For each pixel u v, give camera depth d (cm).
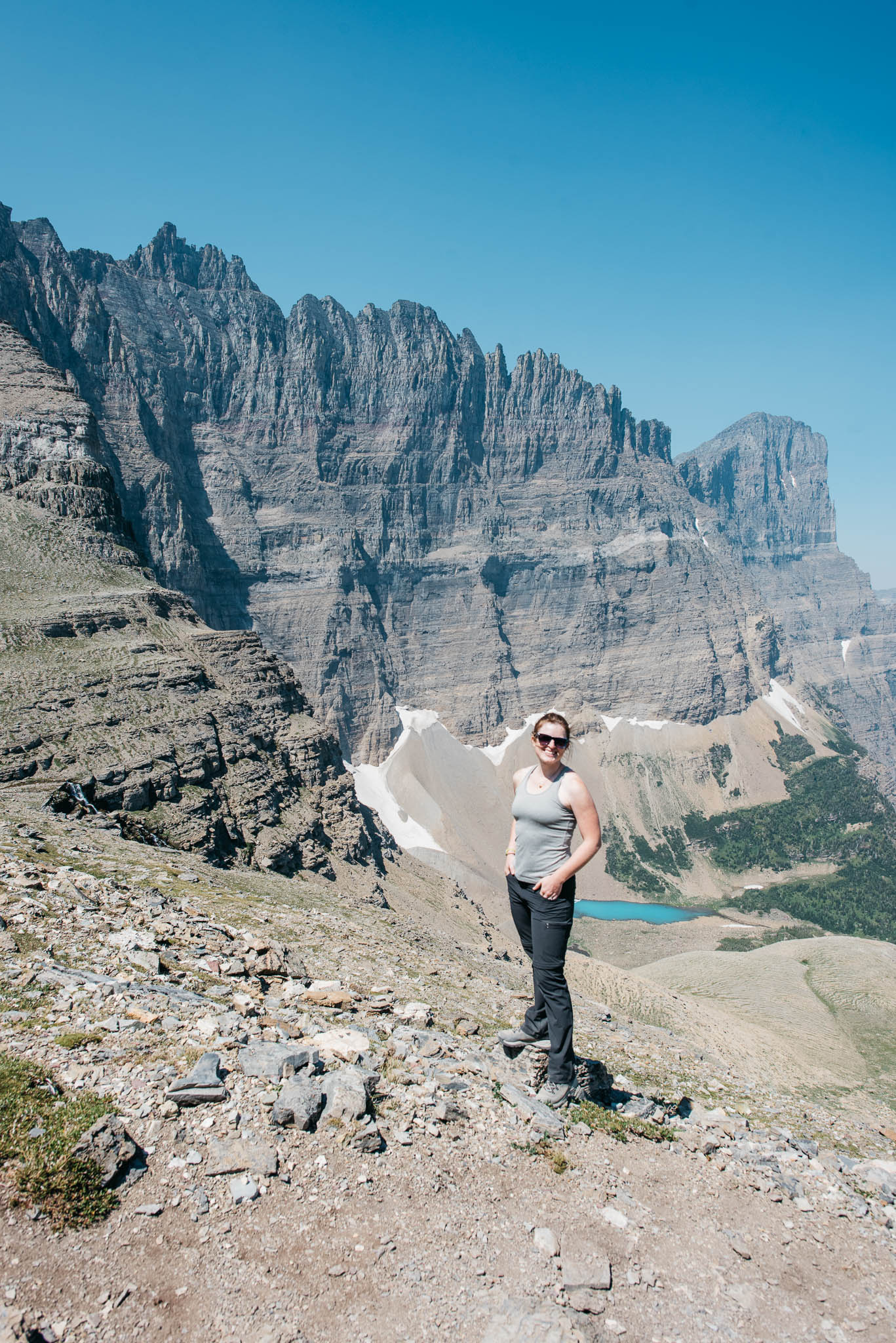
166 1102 1107
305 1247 906
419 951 3647
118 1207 918
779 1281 992
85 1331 762
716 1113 1584
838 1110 5350
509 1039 1592
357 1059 1359
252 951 2103
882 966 11588
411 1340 810
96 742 8181
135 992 1473
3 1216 866
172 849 5556
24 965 1572
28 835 3466
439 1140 1160
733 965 12569
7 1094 1054
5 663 8988
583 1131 1277
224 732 9894
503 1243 973
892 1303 980
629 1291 930
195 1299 820
